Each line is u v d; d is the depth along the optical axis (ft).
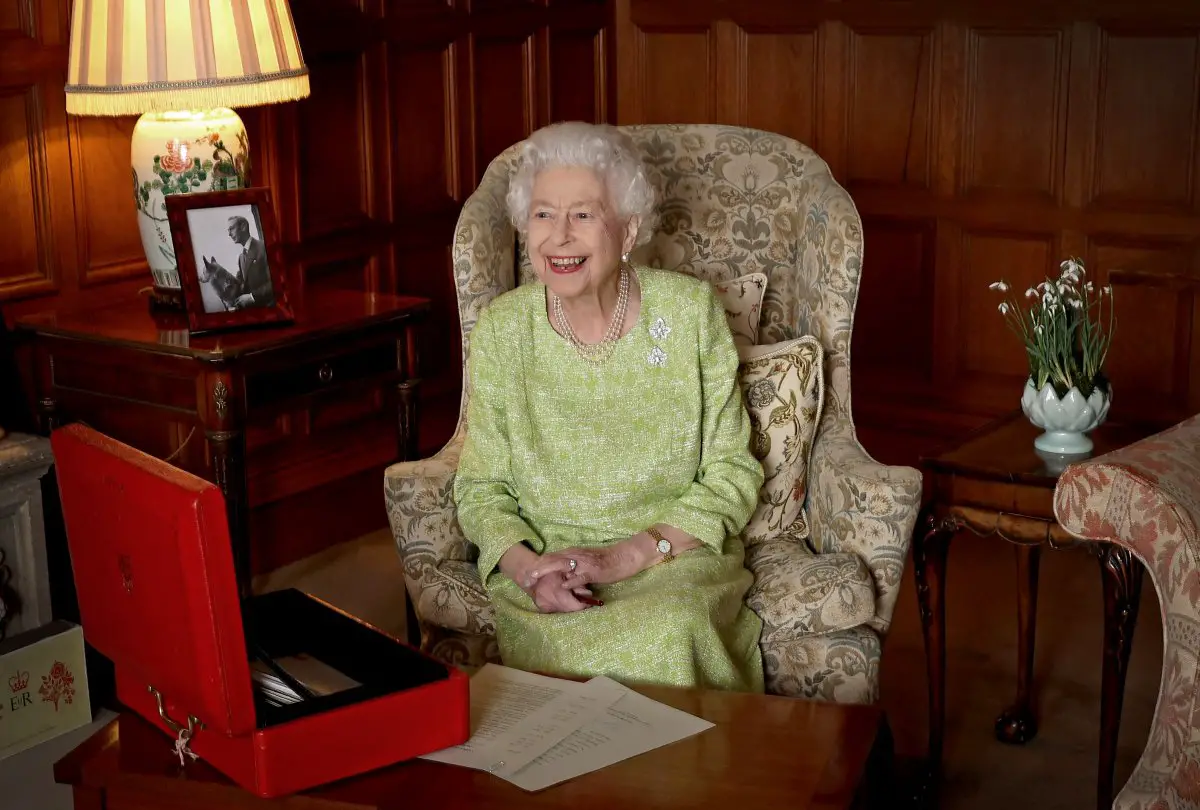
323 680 5.40
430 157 12.73
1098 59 12.27
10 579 8.52
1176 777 5.58
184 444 10.41
